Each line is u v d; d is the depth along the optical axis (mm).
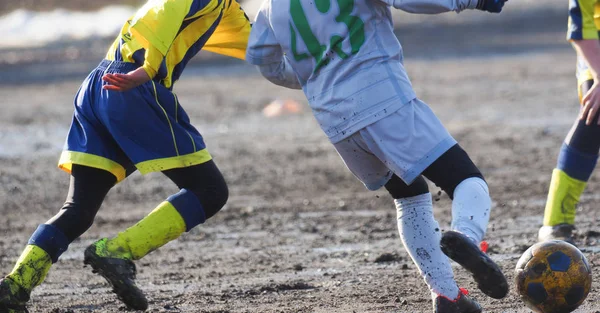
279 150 50312
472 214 16500
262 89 81562
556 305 18281
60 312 21328
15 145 54125
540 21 139125
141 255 18047
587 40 22844
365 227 31844
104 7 158625
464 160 17125
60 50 125000
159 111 18406
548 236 24984
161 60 17922
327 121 17750
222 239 30859
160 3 18094
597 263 24297
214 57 113688
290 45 17859
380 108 17078
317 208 35688
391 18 18016
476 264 15508
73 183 18781
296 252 28297
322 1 17469
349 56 17266
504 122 57250
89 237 31625
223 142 53906
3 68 106750
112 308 21734
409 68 93938
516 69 87500
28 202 38656
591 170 24812
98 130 18688
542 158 44844
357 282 23672
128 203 37969
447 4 17312
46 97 79250
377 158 18281
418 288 22578
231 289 23375
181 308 21438
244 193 39344
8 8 155000
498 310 20266
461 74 85875
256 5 152000
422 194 18578
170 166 18359
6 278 17984
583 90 24312
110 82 17688
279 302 21750
